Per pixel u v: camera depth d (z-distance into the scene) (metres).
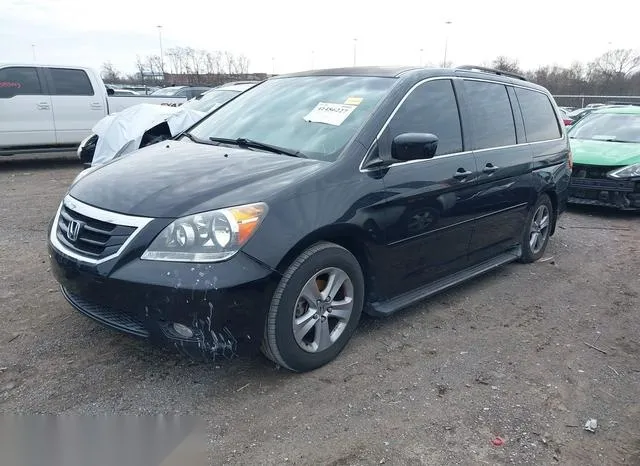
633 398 3.23
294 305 3.06
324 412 2.93
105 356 3.37
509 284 5.07
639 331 4.18
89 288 2.94
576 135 9.51
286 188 3.05
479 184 4.34
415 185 3.71
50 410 2.86
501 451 2.69
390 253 3.63
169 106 9.24
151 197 3.00
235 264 2.80
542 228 5.73
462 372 3.41
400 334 3.89
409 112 3.85
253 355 3.45
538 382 3.35
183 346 2.83
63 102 11.18
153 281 2.75
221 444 2.66
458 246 4.33
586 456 2.69
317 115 3.86
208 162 3.47
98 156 7.84
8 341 3.53
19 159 12.58
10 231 6.13
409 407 3.01
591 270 5.62
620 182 7.88
